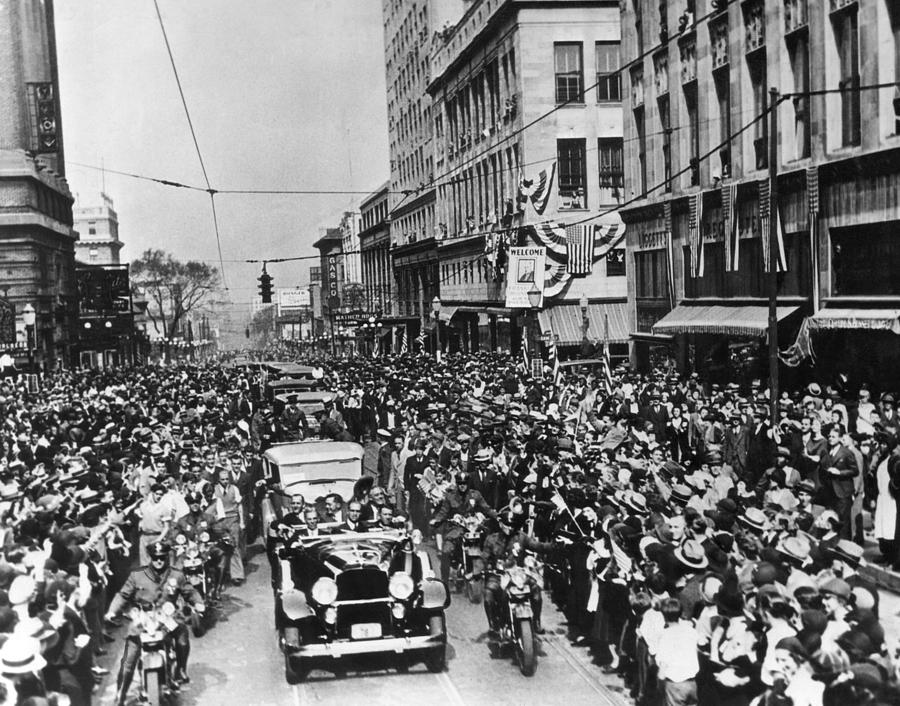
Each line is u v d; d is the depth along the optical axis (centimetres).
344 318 9262
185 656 1080
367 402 3222
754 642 823
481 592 1429
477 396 2942
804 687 707
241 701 1047
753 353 2720
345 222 14325
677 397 2478
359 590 1138
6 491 1409
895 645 888
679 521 1120
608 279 4797
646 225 3581
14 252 6275
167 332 13138
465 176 6462
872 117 2188
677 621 861
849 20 2312
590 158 4938
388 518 1334
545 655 1176
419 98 8481
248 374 4791
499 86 5444
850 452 1502
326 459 1684
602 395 2620
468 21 6278
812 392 2170
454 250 6781
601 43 4931
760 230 2681
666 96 3412
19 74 6600
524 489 1518
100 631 1200
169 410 2998
